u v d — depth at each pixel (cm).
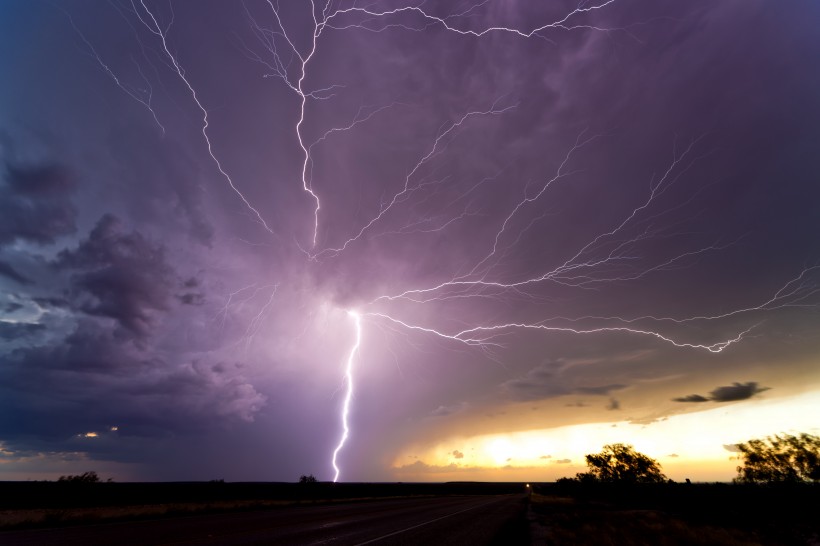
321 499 3600
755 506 2066
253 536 1105
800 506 1972
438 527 1430
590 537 1213
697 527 1559
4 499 2705
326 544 985
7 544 955
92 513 1692
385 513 2019
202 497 3534
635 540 1182
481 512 2180
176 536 1090
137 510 1969
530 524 1680
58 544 949
